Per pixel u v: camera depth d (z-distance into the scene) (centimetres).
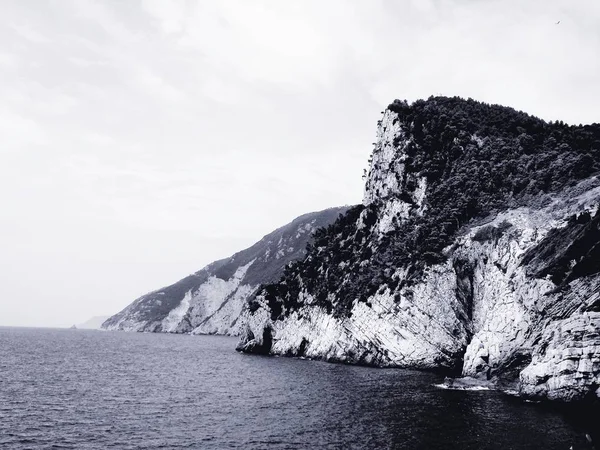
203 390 5562
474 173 9500
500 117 11512
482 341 6272
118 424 3772
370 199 12438
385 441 3189
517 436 3281
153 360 9644
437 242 8462
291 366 8456
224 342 17550
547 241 6231
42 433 3462
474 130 10994
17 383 5869
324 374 7119
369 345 8612
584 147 8969
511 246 6906
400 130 11656
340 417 3962
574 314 4584
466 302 7750
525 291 5925
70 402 4697
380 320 8462
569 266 5450
